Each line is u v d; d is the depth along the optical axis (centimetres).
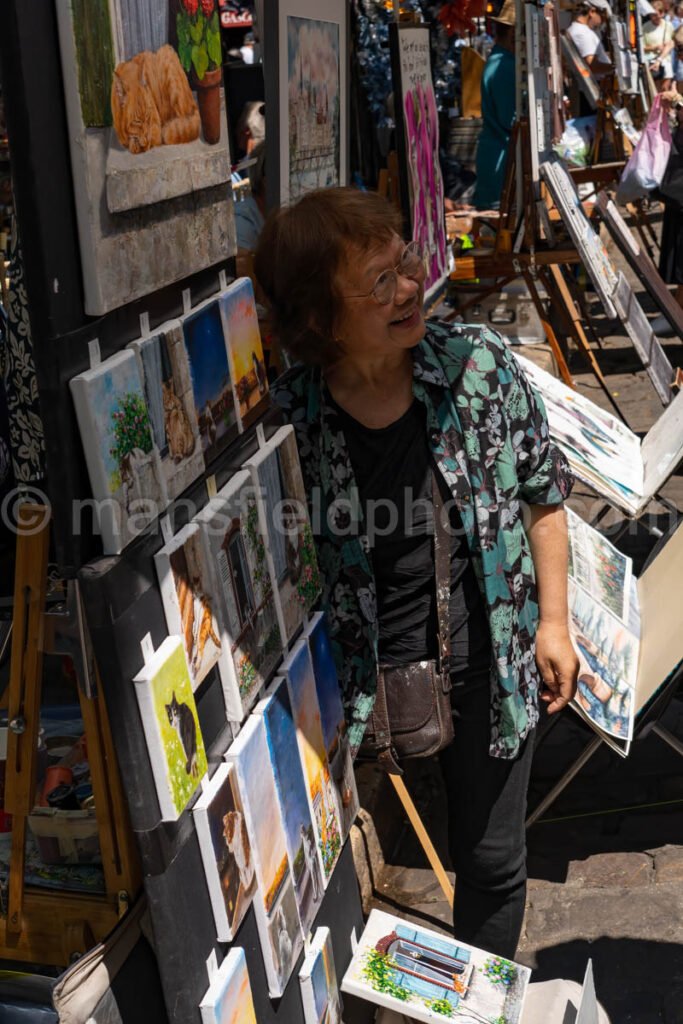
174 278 148
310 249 170
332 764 201
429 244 422
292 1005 187
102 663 132
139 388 137
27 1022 168
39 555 145
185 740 143
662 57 1006
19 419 151
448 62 696
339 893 212
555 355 594
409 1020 213
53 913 164
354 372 185
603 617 296
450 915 275
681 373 520
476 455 186
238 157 452
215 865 152
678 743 277
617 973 250
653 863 285
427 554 192
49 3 117
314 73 280
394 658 200
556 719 284
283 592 181
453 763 207
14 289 144
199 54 154
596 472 345
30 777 157
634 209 873
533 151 529
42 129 116
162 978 146
